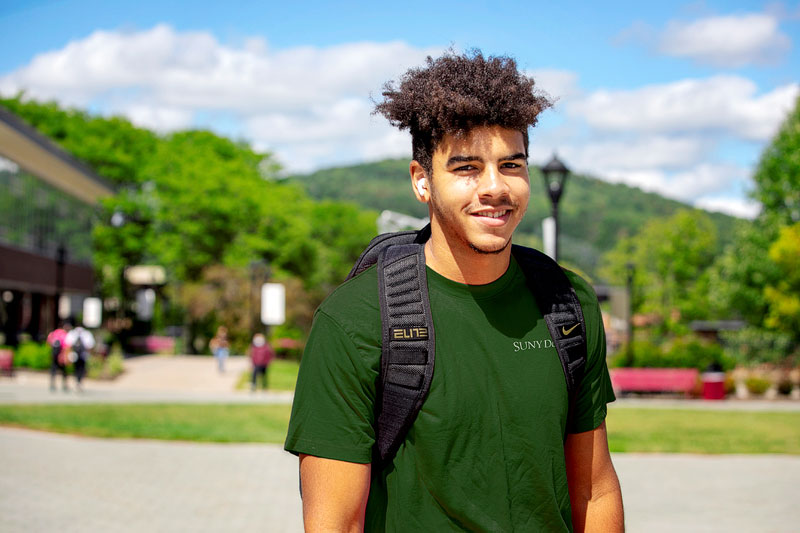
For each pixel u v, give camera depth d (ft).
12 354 91.25
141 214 169.48
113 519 24.45
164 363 131.75
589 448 6.47
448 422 5.81
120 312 172.65
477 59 5.98
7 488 28.89
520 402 5.94
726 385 85.87
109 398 69.41
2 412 51.72
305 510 5.86
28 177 121.60
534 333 6.12
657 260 172.45
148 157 171.83
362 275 6.15
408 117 6.11
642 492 30.12
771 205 117.60
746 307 118.62
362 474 5.81
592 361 6.38
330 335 5.90
